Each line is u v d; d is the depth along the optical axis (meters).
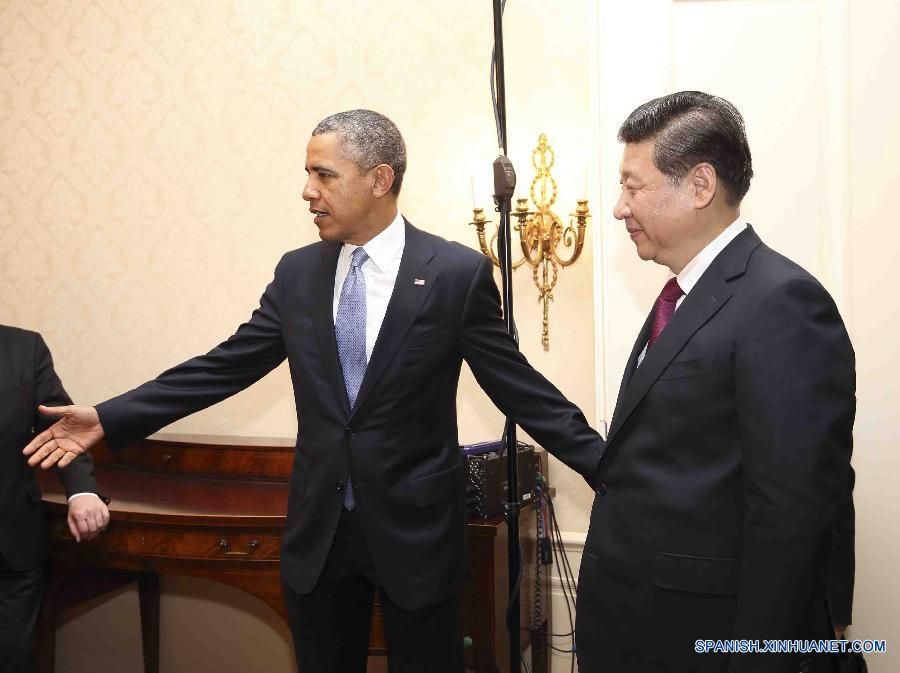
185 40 3.13
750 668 1.20
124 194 3.23
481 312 1.83
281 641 3.13
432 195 2.88
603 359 2.35
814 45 2.19
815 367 1.22
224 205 3.12
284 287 1.94
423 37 2.88
